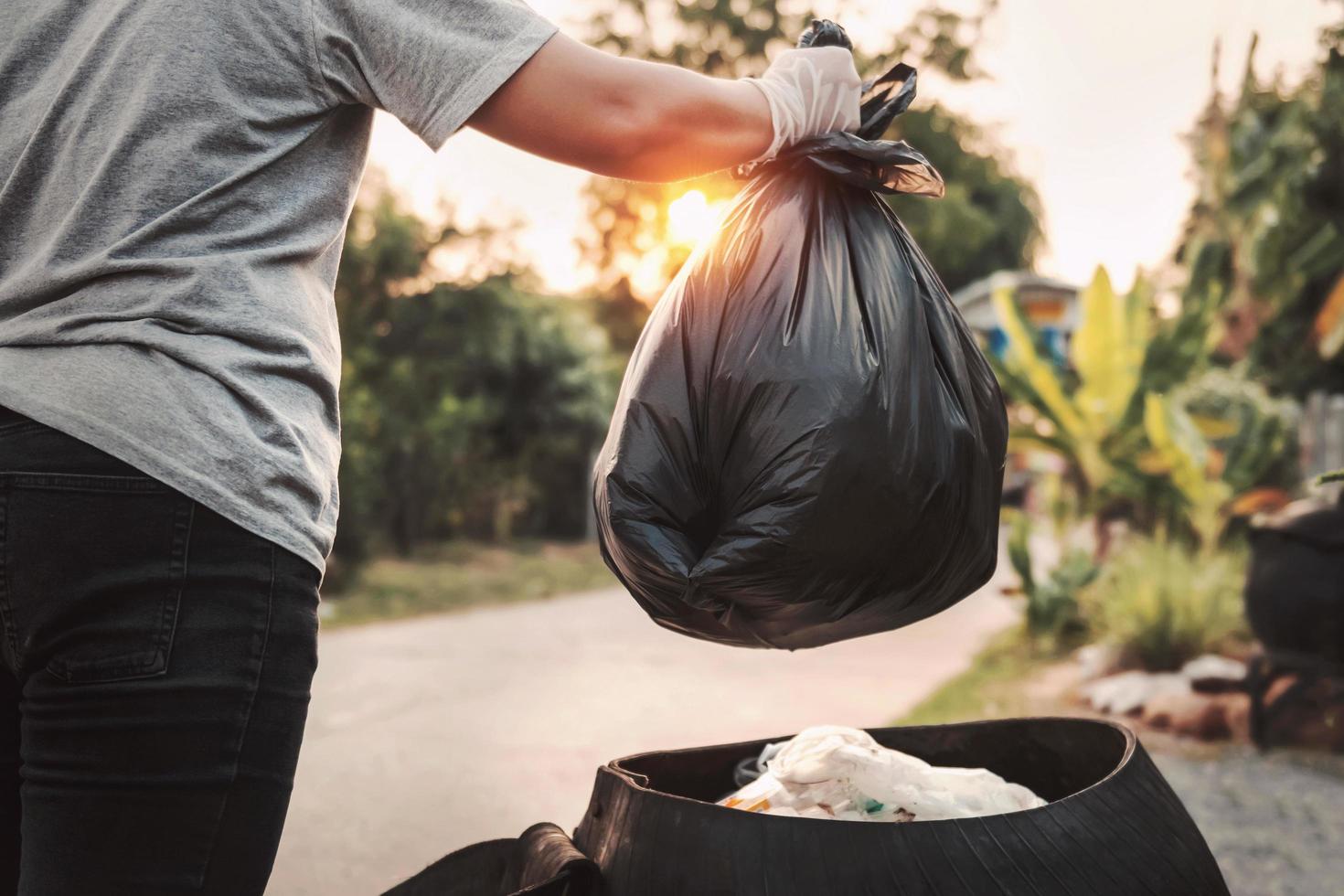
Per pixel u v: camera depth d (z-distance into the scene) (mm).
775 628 1203
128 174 981
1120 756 1341
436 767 3730
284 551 980
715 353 1151
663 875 1070
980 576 1238
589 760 3820
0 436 947
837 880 1016
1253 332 10117
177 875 943
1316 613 3551
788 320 1137
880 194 1304
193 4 987
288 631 978
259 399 980
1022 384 7004
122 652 922
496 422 16453
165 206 980
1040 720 1477
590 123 1021
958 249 22656
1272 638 3707
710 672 5648
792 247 1176
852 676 5441
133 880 933
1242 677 4297
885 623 1226
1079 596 6117
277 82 1010
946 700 4672
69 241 979
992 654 5973
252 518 957
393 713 4695
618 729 4312
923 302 1234
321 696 5129
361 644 7035
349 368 11039
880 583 1119
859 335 1134
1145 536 6828
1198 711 4035
